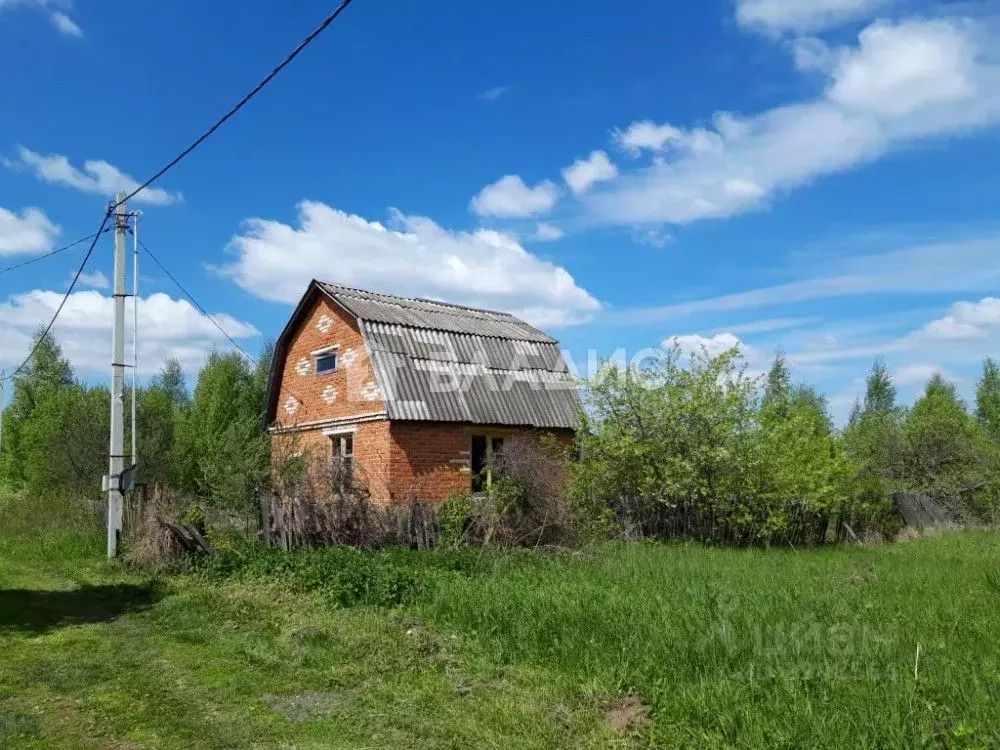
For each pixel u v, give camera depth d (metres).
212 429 34.38
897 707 5.03
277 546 14.18
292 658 8.02
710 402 18.83
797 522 20.02
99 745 5.86
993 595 9.33
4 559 15.92
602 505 18.62
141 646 8.72
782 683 5.75
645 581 10.42
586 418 19.53
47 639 9.09
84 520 18.83
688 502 19.08
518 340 22.02
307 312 22.22
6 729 6.11
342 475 16.11
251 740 5.92
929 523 23.56
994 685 5.54
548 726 5.78
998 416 47.44
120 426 15.70
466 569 12.53
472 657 7.63
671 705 5.77
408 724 6.10
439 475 18.66
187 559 13.49
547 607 8.43
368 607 10.08
